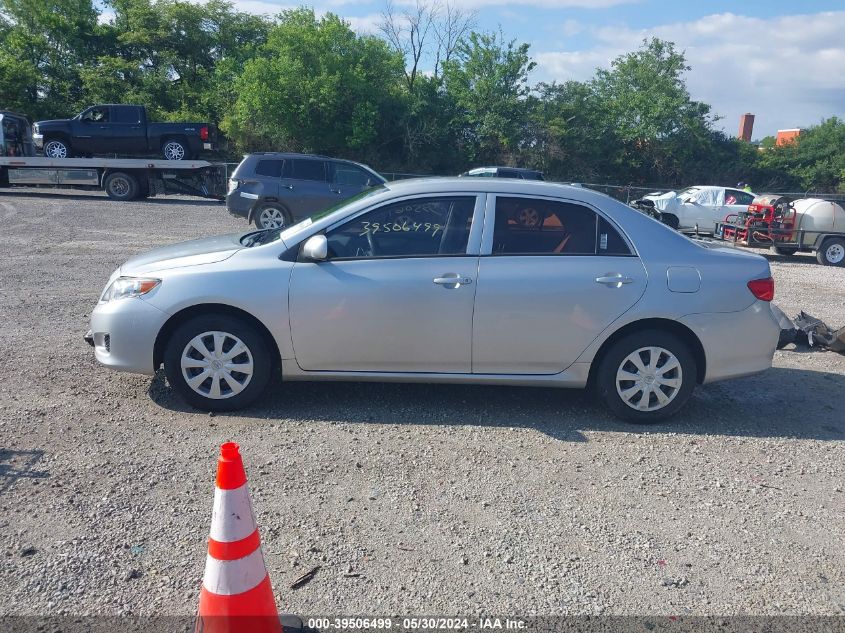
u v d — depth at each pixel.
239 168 15.73
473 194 5.18
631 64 44.44
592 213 5.22
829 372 6.87
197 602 3.02
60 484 3.96
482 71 40.62
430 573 3.29
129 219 17.48
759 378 6.60
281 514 3.75
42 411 4.99
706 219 21.17
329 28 36.97
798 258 17.31
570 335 5.07
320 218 5.27
